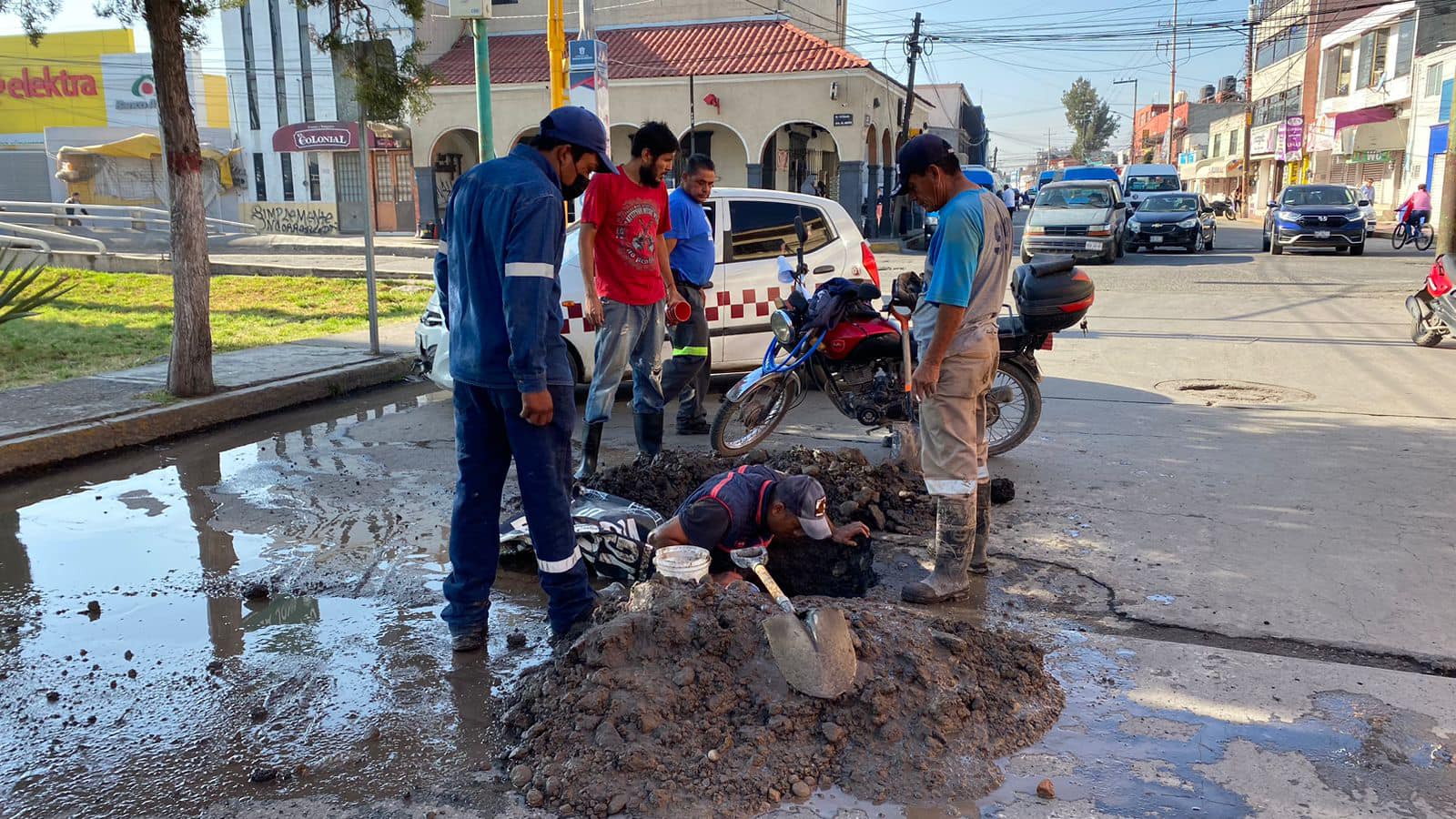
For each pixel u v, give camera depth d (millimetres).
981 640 3559
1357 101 41000
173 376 7855
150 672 3686
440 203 30312
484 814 2812
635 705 3096
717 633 3336
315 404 8625
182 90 7531
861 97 26266
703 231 6445
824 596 4262
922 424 4215
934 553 4770
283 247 26438
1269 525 5070
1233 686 3461
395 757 3111
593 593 3947
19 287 9148
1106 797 2850
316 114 32281
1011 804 2828
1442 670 3578
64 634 4023
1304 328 11984
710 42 28578
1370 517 5164
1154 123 94750
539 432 3635
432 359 8203
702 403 7289
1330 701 3352
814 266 8109
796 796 2848
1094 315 13297
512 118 27922
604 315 5691
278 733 3258
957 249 3881
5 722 3342
